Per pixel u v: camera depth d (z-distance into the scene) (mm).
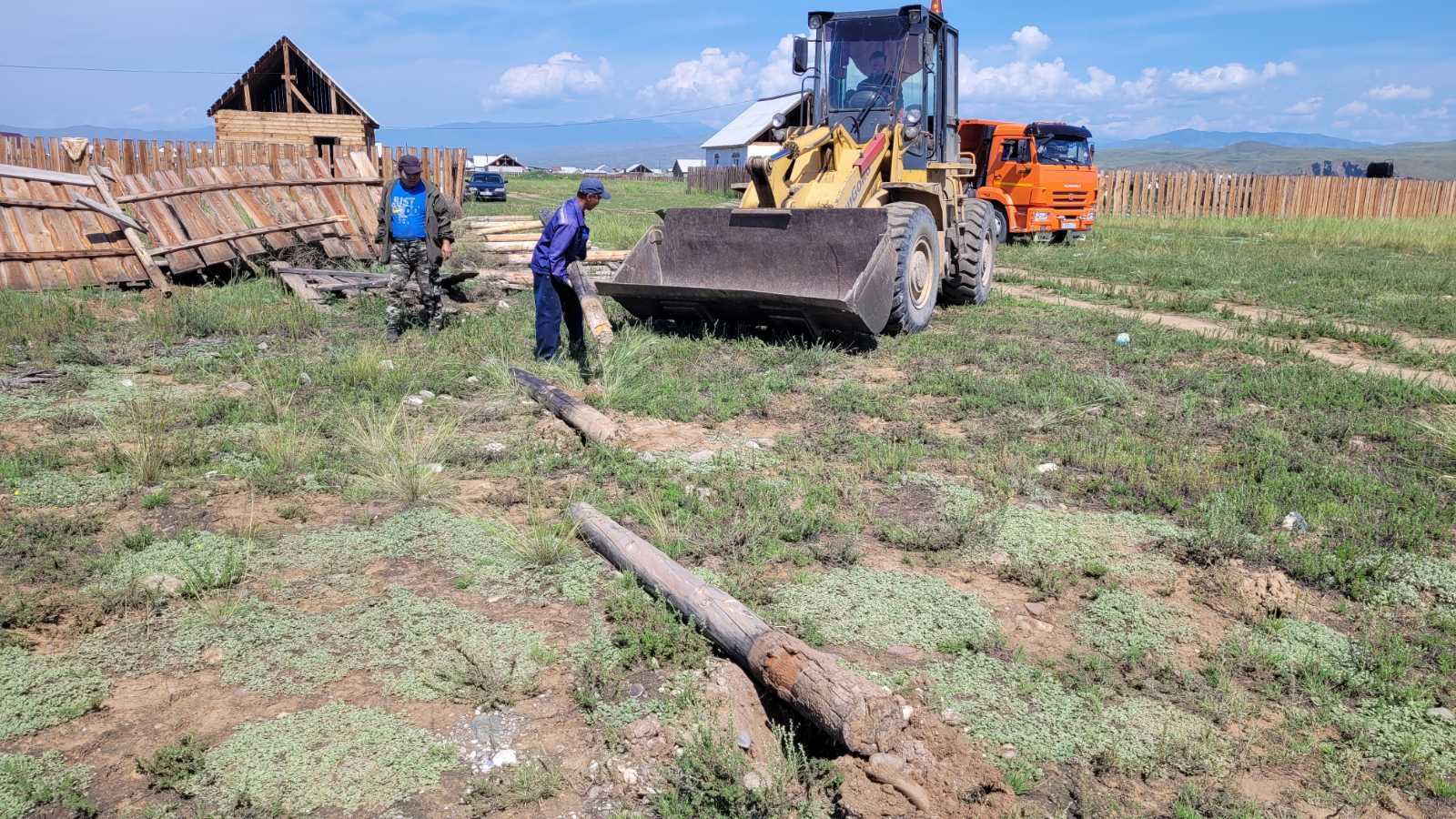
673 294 8820
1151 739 3148
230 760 2920
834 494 5129
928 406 7059
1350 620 3961
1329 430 6316
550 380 7391
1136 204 31000
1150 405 7000
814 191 9523
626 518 4797
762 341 8766
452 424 6254
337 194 13477
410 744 3025
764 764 2986
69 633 3613
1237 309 12078
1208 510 4965
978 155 20984
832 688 2971
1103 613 3932
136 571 4086
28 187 10570
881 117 10500
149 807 2734
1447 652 3658
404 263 8773
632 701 3281
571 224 7496
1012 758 3039
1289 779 2982
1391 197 31734
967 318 10703
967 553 4504
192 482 5121
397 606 3869
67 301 9297
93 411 6316
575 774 2938
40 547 4262
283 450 5434
